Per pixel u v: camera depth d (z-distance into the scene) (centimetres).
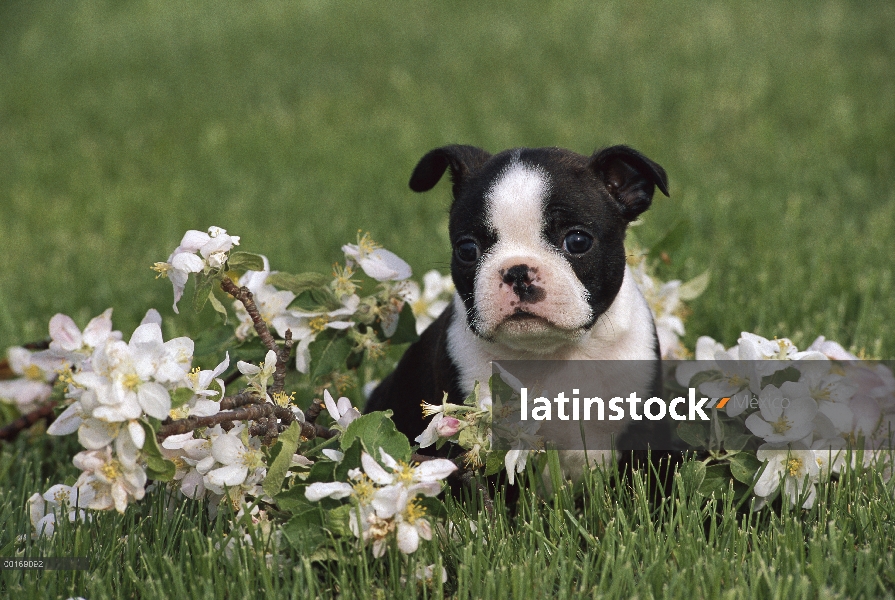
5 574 438
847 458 496
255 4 2506
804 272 876
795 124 1440
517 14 2227
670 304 676
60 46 2227
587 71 1797
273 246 1041
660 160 1319
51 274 996
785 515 469
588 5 2250
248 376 489
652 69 1758
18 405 649
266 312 563
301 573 416
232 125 1648
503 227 485
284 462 435
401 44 2066
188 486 468
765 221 1047
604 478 502
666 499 500
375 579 432
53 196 1344
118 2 2622
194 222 1184
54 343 473
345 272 561
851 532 469
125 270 1019
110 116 1725
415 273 962
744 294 848
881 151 1273
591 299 489
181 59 2077
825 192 1152
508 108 1611
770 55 1783
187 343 455
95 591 421
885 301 789
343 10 2366
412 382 578
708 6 2164
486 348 513
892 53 1719
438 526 457
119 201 1283
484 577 436
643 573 430
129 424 412
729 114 1500
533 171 495
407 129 1537
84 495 446
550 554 449
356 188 1290
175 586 421
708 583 418
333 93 1800
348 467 430
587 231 487
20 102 1822
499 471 493
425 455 503
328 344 560
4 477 581
